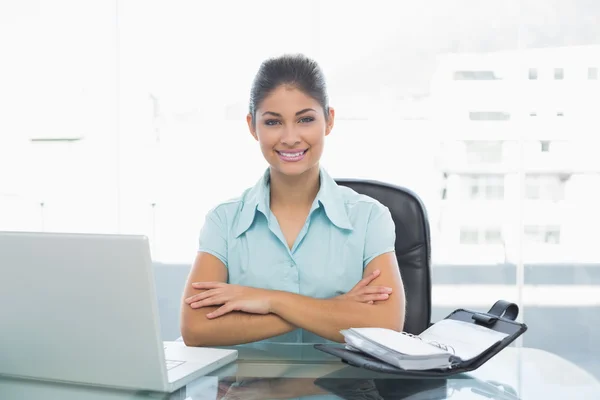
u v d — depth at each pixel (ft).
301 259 5.02
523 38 12.30
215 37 13.01
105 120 13.14
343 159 13.05
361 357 3.50
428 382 3.33
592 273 12.34
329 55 12.91
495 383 3.32
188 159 13.23
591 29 12.01
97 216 13.29
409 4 12.68
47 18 13.00
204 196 13.28
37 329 3.16
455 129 12.66
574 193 12.28
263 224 5.11
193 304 4.48
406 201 5.36
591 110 12.12
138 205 13.28
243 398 3.03
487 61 12.48
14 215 13.34
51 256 2.96
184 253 13.32
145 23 13.01
